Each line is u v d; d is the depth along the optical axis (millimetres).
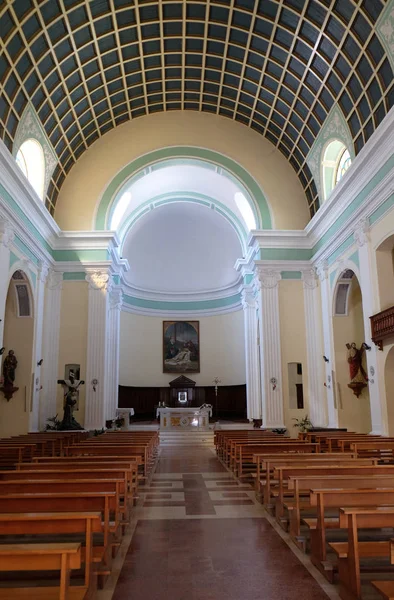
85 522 3564
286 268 18906
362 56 12680
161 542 5520
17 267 14477
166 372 28391
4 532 3445
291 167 19703
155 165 19531
